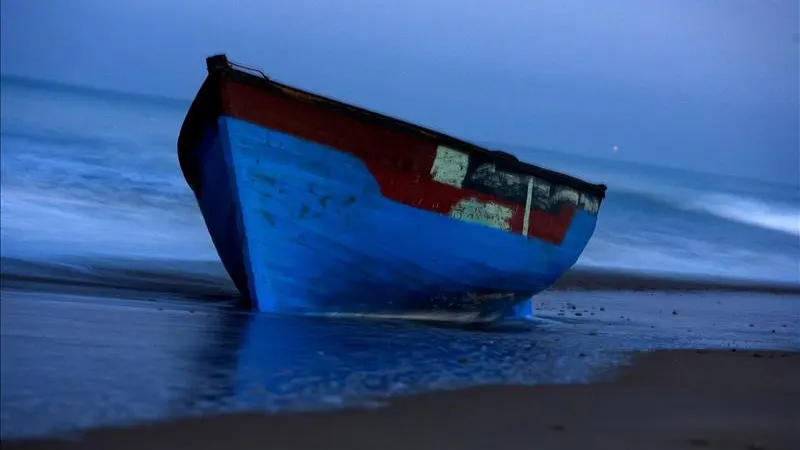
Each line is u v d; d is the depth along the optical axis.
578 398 4.98
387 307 7.91
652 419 4.59
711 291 14.11
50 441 3.54
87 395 4.27
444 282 7.90
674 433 4.32
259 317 7.19
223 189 7.18
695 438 4.25
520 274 8.39
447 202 7.52
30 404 4.04
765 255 19.31
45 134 22.61
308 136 6.92
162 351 5.46
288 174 6.99
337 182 7.11
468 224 7.70
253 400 4.40
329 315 7.68
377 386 4.92
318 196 7.11
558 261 8.69
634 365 6.27
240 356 5.49
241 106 6.73
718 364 6.57
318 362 5.49
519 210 8.02
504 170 7.78
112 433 3.70
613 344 7.40
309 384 4.84
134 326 6.26
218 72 6.65
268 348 5.83
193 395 4.40
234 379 4.83
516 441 4.00
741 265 17.95
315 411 4.27
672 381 5.74
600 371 5.93
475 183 7.62
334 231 7.25
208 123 7.02
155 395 4.36
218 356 5.44
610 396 5.11
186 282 9.59
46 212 13.12
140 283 9.05
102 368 4.86
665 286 14.08
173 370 4.95
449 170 7.43
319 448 3.69
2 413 3.86
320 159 7.00
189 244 12.24
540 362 6.13
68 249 10.53
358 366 5.46
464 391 4.95
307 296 7.53
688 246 19.22
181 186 16.92
